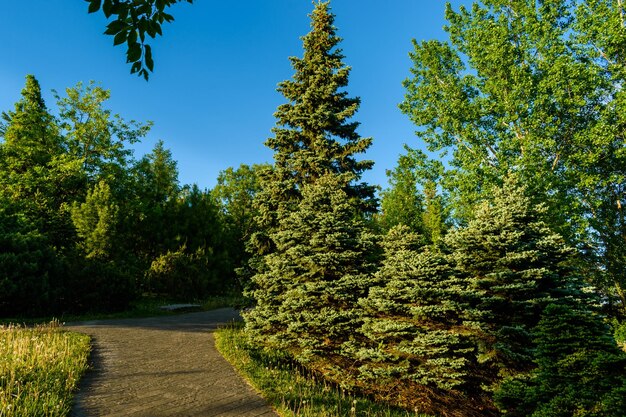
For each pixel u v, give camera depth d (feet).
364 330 31.86
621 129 60.70
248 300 49.52
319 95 60.39
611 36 58.44
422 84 75.66
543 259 32.96
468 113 67.72
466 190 65.67
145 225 90.12
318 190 42.11
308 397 21.67
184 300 79.05
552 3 64.85
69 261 63.82
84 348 30.14
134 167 118.32
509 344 28.55
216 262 92.38
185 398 20.63
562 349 22.31
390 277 33.22
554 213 55.72
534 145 60.23
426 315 29.63
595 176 59.36
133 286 64.80
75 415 17.37
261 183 59.31
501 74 64.95
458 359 27.14
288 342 34.94
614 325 55.11
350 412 20.54
